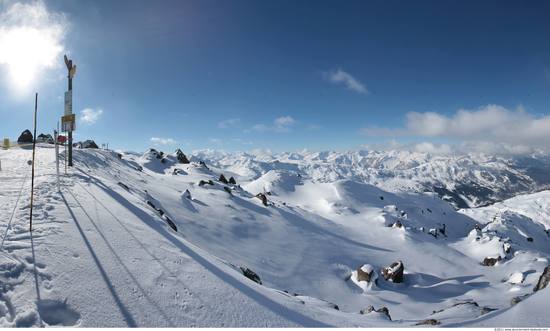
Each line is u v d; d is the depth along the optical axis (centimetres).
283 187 10500
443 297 3684
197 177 5797
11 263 610
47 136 4228
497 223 11269
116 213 1120
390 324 1187
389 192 12075
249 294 811
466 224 12581
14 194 1095
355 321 1018
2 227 778
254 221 4144
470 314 1449
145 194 2970
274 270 3083
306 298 1531
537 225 13700
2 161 1852
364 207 9219
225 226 3572
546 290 800
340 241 5062
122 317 557
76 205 1077
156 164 6488
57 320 516
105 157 4012
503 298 3434
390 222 7550
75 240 782
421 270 4772
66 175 1576
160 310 608
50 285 583
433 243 6309
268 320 719
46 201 1047
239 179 12444
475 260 6022
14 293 541
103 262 711
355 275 3809
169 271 765
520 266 5219
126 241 864
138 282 673
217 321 641
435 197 15075
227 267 1066
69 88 1688
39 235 760
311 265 3619
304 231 4741
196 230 3005
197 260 913
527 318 712
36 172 1575
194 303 669
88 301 571
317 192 10219
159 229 1173
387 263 4675
